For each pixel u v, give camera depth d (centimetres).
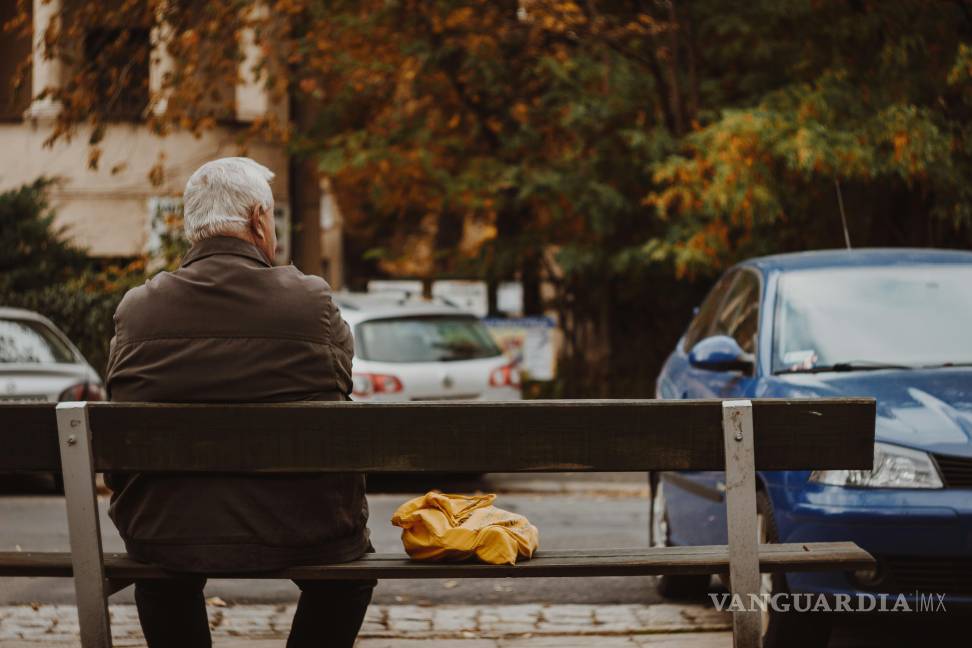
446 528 459
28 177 2567
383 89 2289
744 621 448
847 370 728
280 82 2141
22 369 1380
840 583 623
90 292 2230
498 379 1574
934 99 1548
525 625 752
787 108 1595
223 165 472
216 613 780
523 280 2419
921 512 610
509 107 2220
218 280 453
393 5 2114
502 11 2103
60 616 770
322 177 2459
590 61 2125
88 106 1819
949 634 746
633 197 2119
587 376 2405
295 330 451
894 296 784
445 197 2183
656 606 815
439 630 739
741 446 449
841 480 629
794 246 1781
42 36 1812
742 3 1852
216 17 1856
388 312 1560
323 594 481
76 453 445
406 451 445
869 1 1611
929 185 1498
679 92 1916
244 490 441
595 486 1534
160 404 442
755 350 765
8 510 1273
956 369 713
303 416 442
